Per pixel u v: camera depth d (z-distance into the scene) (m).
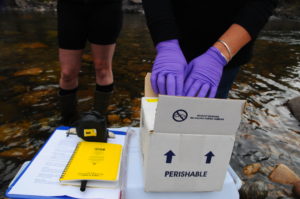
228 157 0.93
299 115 2.73
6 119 2.36
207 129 0.87
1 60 4.18
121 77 3.64
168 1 1.27
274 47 6.73
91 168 1.01
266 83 3.83
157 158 0.90
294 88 3.69
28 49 4.98
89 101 2.80
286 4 16.06
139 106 2.75
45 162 1.06
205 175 0.95
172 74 1.11
